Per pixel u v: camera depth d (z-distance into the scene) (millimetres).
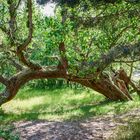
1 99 17766
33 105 24078
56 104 24578
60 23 13383
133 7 10945
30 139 12633
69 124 14562
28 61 16844
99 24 11234
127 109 18234
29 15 13930
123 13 11258
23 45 15180
